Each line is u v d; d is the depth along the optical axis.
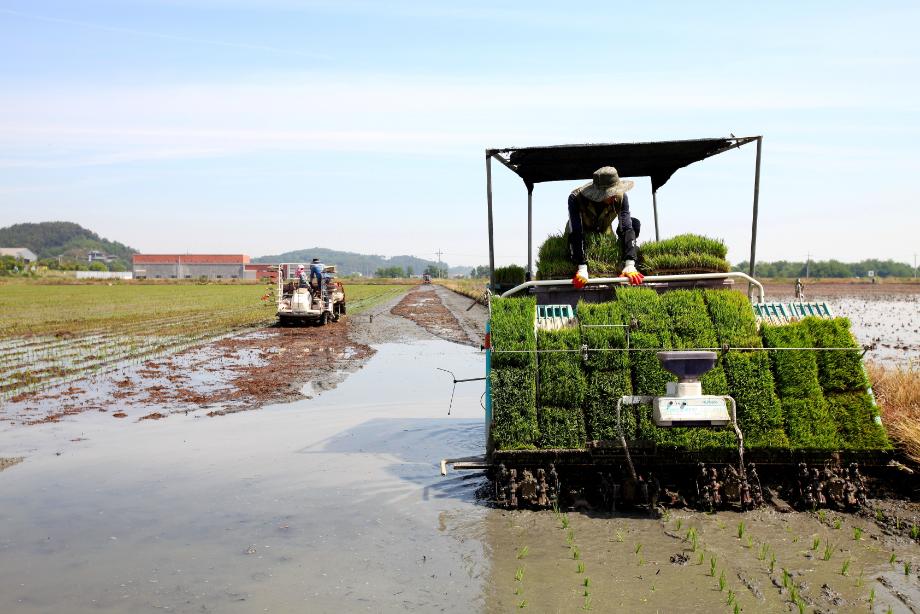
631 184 8.20
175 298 61.09
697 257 8.18
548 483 7.14
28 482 8.29
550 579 5.44
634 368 7.28
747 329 7.43
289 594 5.24
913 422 7.91
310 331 29.27
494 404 7.18
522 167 9.83
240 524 6.83
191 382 16.00
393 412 12.50
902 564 5.62
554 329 7.57
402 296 69.88
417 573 5.61
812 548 5.95
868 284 102.75
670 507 7.04
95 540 6.41
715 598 5.06
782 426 6.96
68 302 53.44
